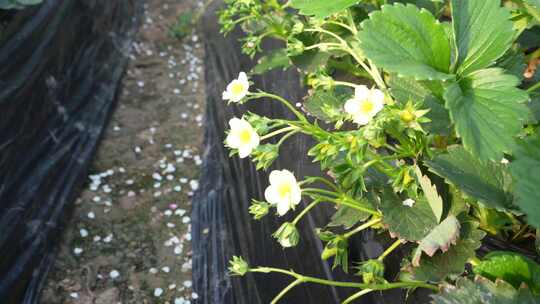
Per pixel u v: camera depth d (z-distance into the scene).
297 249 0.42
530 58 0.38
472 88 0.26
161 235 0.61
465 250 0.28
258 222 0.51
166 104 0.80
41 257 0.56
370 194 0.30
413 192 0.29
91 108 0.73
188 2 1.04
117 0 0.87
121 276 0.57
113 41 0.84
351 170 0.27
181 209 0.64
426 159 0.28
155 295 0.55
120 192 0.66
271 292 0.45
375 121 0.25
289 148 0.47
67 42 0.68
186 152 0.72
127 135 0.74
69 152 0.65
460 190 0.27
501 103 0.25
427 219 0.28
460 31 0.27
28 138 0.58
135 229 0.62
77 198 0.65
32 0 0.56
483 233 0.28
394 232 0.28
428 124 0.29
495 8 0.26
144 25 0.96
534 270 0.25
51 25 0.64
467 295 0.24
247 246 0.52
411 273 0.28
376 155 0.29
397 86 0.30
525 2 0.30
